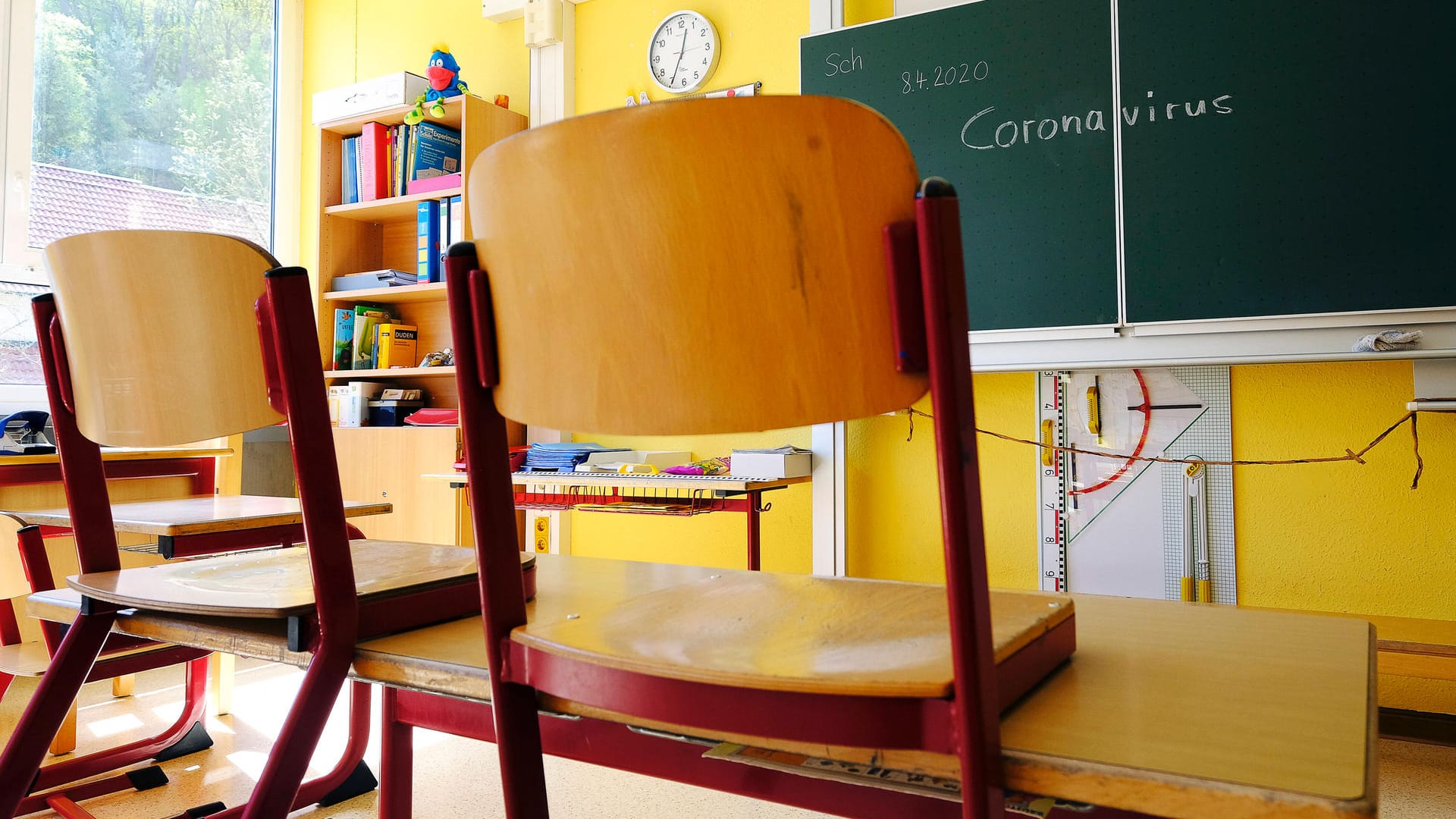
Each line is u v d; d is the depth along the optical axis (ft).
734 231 1.65
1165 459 8.93
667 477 9.77
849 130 1.60
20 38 11.94
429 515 12.02
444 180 12.59
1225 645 2.23
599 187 1.71
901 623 2.05
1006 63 9.18
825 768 1.84
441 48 12.92
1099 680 1.92
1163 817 1.39
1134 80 8.59
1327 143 7.84
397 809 3.08
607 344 1.77
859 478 10.61
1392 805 6.38
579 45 12.79
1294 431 8.55
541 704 2.08
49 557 8.48
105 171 12.90
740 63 11.50
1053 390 9.50
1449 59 7.45
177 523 4.62
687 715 1.72
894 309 1.59
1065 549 9.41
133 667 5.16
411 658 2.32
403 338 13.58
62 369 3.33
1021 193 9.07
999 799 1.49
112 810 6.18
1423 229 7.49
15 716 8.36
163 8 13.65
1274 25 8.04
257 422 3.03
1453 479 7.95
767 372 1.68
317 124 13.55
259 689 9.26
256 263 2.97
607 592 2.84
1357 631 2.36
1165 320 8.42
